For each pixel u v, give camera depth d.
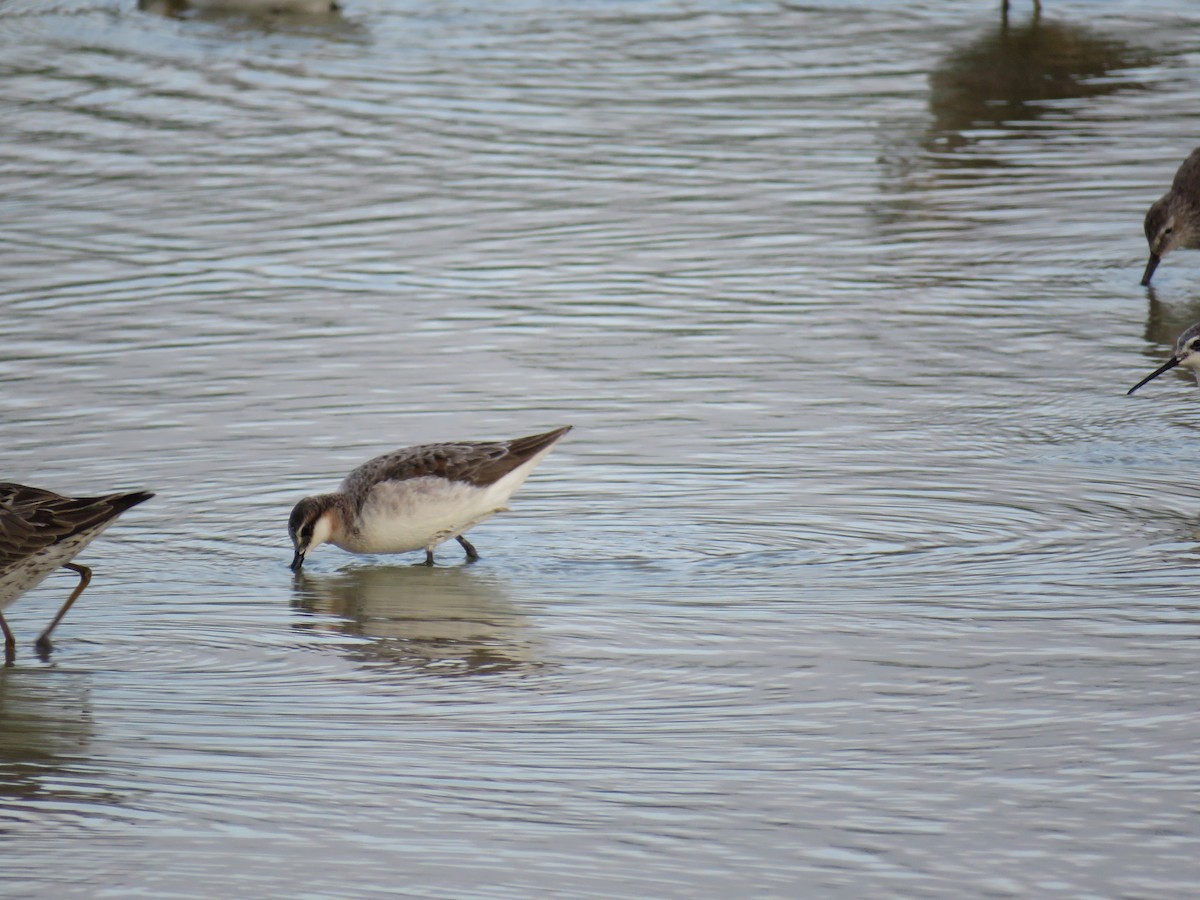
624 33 34.78
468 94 30.16
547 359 18.28
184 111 29.27
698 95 30.00
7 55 33.03
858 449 15.58
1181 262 21.77
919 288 20.66
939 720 10.24
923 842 8.68
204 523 14.21
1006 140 27.22
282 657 11.60
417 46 33.75
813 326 19.30
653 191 24.73
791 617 12.05
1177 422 16.27
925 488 14.62
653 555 13.41
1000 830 8.79
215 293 20.72
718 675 11.06
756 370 17.84
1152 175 25.30
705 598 12.48
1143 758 9.63
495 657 11.50
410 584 13.06
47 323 19.62
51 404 16.98
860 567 13.01
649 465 15.27
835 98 29.72
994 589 12.48
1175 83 30.36
